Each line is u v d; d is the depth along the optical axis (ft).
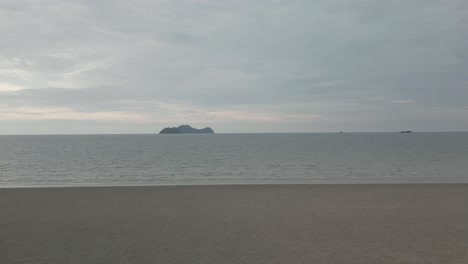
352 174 74.23
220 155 136.67
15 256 18.66
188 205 34.78
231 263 17.46
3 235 23.16
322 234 23.25
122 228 25.16
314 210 31.94
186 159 117.70
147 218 28.68
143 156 133.18
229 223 26.71
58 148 200.54
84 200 37.83
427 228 24.85
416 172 77.20
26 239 22.13
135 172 80.53
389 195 41.01
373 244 20.80
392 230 24.26
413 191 44.19
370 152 148.56
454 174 73.26
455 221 27.14
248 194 42.19
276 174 75.05
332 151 157.38
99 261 17.83
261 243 21.11
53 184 60.18
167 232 23.95
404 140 313.53
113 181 64.69
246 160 112.27
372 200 37.47
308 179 65.98
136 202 36.60
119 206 34.27
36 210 32.19
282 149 177.58
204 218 28.60
